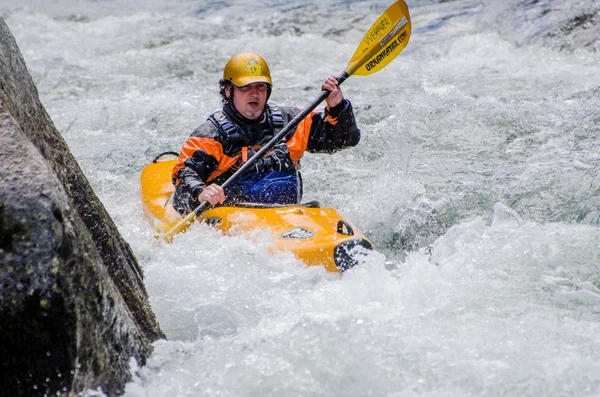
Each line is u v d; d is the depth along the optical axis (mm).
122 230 19266
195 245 17109
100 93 33656
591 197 20062
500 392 11352
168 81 35375
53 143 12719
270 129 19047
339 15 45469
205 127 18766
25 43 42844
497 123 26625
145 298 13180
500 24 39312
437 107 28828
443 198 21188
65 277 9508
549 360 12008
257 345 12594
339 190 22422
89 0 52031
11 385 9469
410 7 44906
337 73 35750
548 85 30766
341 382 11641
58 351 9523
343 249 15641
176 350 12250
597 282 15141
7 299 9180
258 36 42812
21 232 9297
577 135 24703
